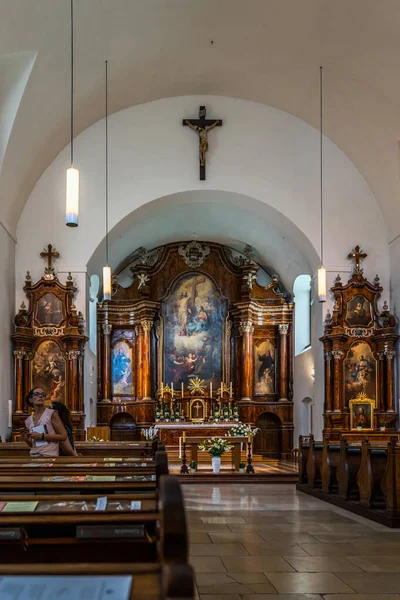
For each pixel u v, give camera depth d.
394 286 15.36
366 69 12.77
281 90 14.74
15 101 12.09
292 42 12.75
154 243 22.00
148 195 15.41
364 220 15.77
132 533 3.21
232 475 13.98
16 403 14.62
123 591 1.85
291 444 21.17
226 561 5.92
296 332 21.14
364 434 14.41
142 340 21.45
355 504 8.94
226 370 22.09
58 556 3.16
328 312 15.64
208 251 22.59
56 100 13.04
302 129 15.75
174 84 14.89
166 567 1.78
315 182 15.73
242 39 12.87
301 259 19.61
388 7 10.80
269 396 21.72
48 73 12.04
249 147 15.65
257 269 22.11
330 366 15.40
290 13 11.77
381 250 15.73
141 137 15.53
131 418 21.48
